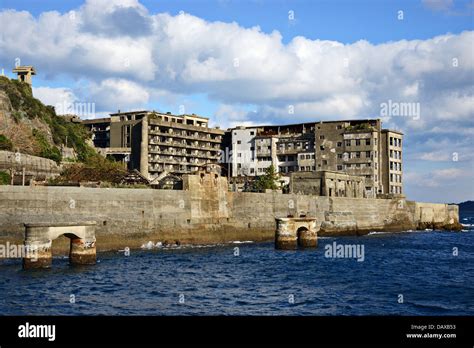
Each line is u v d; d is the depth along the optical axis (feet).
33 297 128.88
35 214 204.95
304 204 345.72
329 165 520.01
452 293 147.84
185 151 558.56
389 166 525.75
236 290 146.82
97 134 567.18
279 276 173.88
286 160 555.69
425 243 331.57
